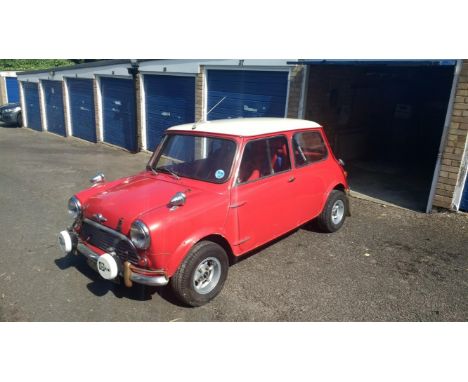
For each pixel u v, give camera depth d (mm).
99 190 4551
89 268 4770
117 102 14594
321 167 5527
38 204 7383
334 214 6016
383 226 6348
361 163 11352
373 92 11414
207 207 3918
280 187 4742
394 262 5062
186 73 11102
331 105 9539
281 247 5453
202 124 4867
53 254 5148
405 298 4223
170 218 3617
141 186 4395
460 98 6277
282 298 4176
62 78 17812
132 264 3721
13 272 4656
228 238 4176
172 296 4191
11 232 5914
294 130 5070
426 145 12445
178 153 4762
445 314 3959
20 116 23109
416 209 7230
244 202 4281
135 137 13922
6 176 9750
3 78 27062
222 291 4277
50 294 4191
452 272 4828
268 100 9203
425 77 11922
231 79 9977
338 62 7270
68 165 11414
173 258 3645
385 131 12781
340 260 5086
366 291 4344
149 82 12820
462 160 6480
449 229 6219
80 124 17484
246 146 4352
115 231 3777
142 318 3812
